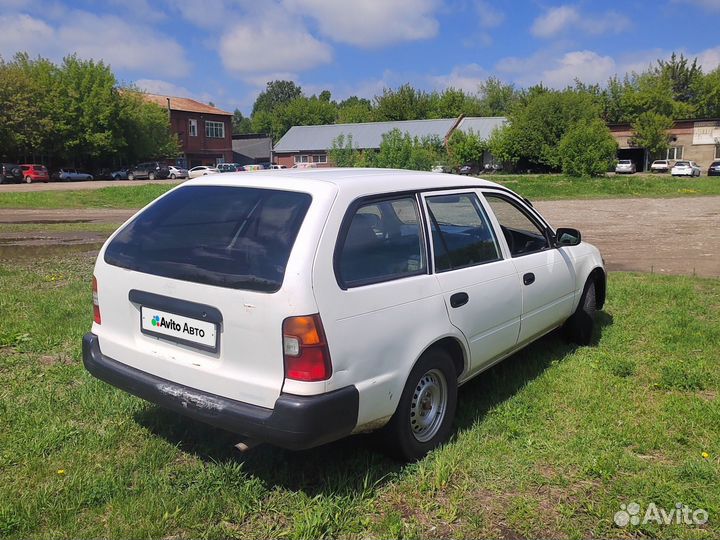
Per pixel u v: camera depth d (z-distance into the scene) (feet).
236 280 9.83
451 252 12.47
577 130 141.38
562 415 13.56
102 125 181.16
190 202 11.79
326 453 11.70
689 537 9.39
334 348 9.53
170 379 10.71
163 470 11.06
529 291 14.79
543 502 10.35
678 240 46.57
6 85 163.73
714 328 19.71
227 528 9.45
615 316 21.62
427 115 285.64
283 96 501.97
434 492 10.55
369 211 10.89
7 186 129.08
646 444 12.21
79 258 35.81
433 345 11.75
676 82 271.69
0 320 20.08
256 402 9.60
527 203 16.20
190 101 254.68
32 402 13.76
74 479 10.55
